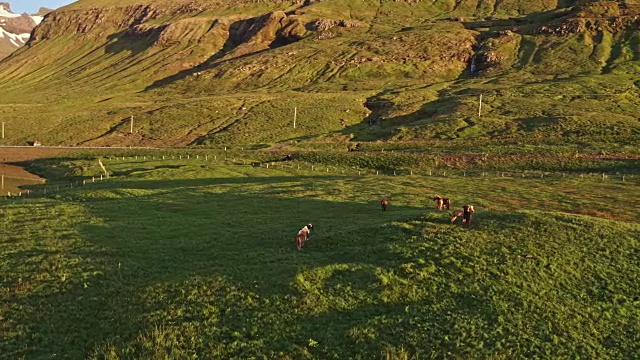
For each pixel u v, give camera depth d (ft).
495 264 84.07
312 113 462.60
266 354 62.59
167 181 230.07
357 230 109.29
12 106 580.30
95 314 76.07
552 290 75.97
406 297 74.95
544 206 153.07
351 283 79.77
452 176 238.68
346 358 60.95
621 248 90.58
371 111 477.36
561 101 427.33
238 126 438.40
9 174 297.74
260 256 96.68
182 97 611.88
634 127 330.34
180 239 112.98
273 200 164.35
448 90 529.86
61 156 349.61
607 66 552.41
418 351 61.67
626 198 163.53
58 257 99.30
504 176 232.32
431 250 90.84
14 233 117.91
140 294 80.53
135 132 449.48
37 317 75.51
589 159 256.11
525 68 587.27
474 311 70.08
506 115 399.44
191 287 81.25
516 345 62.39
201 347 64.75
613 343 63.41
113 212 144.05
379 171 273.95
